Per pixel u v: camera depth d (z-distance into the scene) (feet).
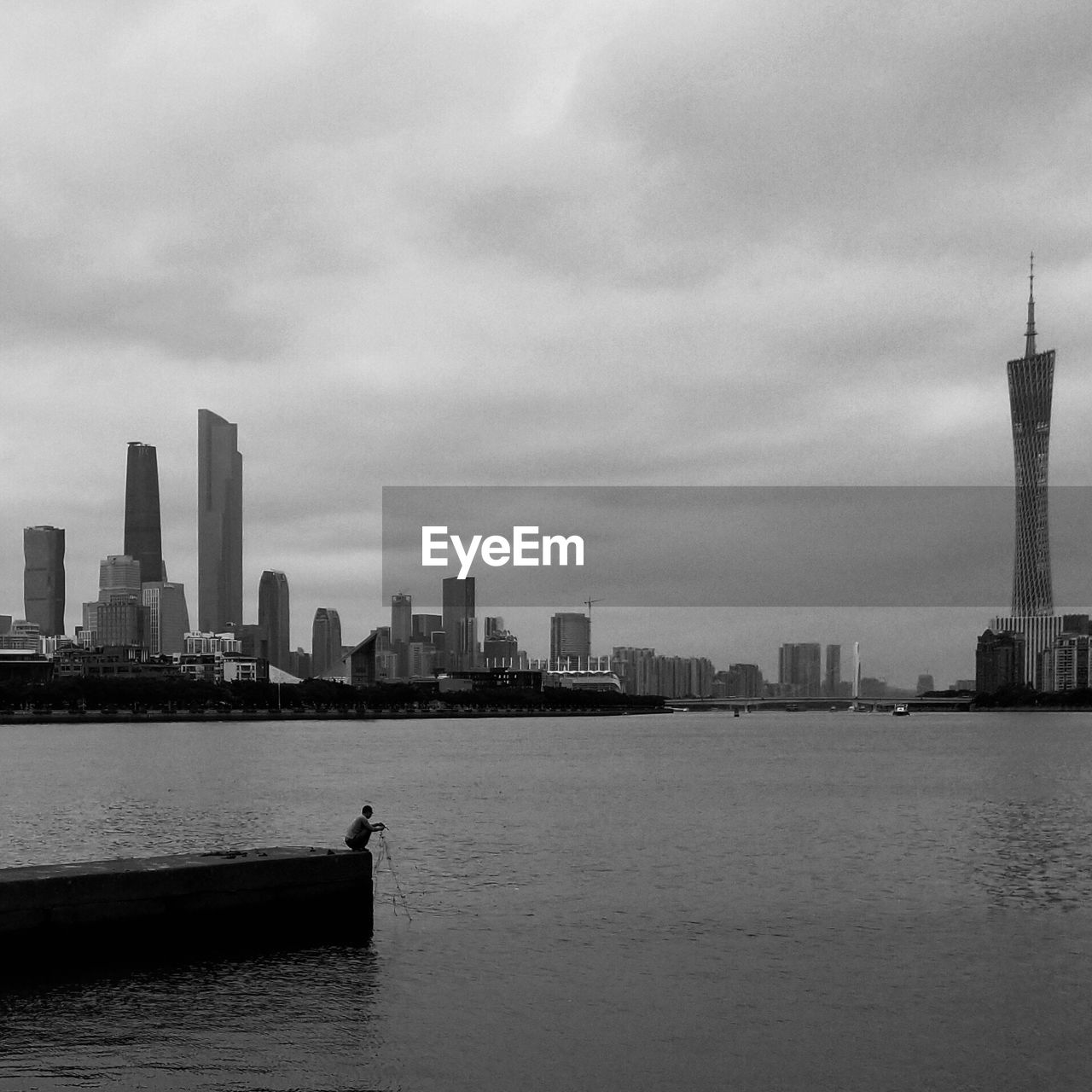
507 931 163.32
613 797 396.78
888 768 581.53
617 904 183.73
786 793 418.10
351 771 542.57
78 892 136.67
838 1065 110.83
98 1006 125.08
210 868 144.15
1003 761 651.25
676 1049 114.52
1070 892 195.83
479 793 418.10
